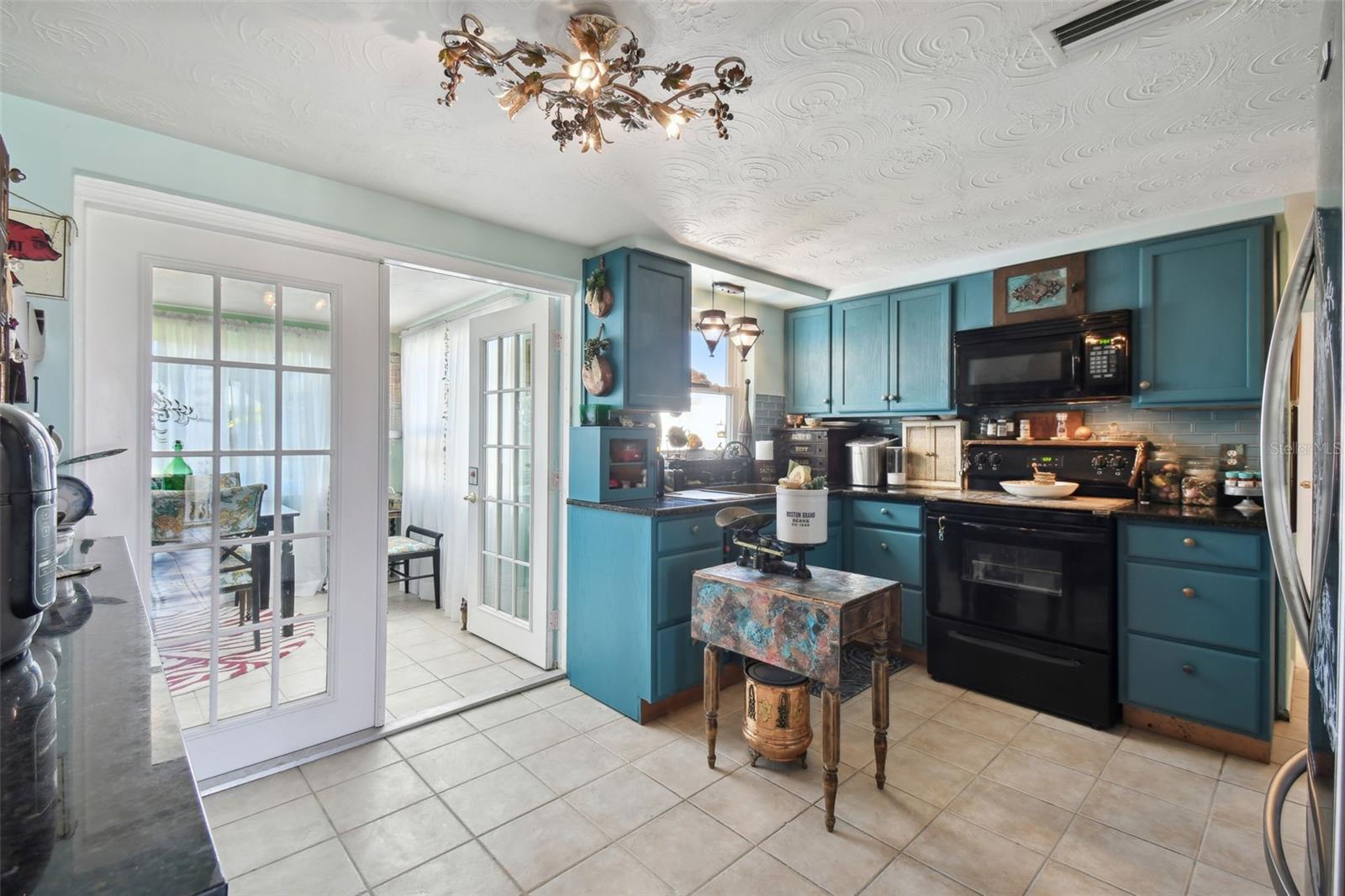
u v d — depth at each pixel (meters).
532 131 1.91
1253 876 1.65
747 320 3.67
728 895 1.59
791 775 2.16
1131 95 1.71
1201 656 2.37
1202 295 2.66
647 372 2.99
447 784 2.10
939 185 2.34
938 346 3.52
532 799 2.01
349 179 2.28
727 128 1.88
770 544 2.23
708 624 2.19
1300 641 0.79
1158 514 2.47
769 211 2.60
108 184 1.86
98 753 0.51
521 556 3.39
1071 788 2.08
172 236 2.01
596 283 2.95
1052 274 3.09
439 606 4.37
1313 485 0.75
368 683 2.46
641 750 2.34
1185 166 2.18
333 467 2.36
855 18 1.38
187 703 2.10
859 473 3.69
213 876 0.37
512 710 2.69
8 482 0.70
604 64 1.35
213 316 2.11
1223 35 1.44
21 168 1.72
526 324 3.27
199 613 2.12
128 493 1.95
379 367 2.47
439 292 3.91
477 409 3.63
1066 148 2.03
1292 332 0.81
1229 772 2.20
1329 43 0.67
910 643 3.24
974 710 2.71
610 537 2.74
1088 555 2.59
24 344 1.64
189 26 1.41
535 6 1.35
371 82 1.64
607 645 2.76
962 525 2.97
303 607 2.32
